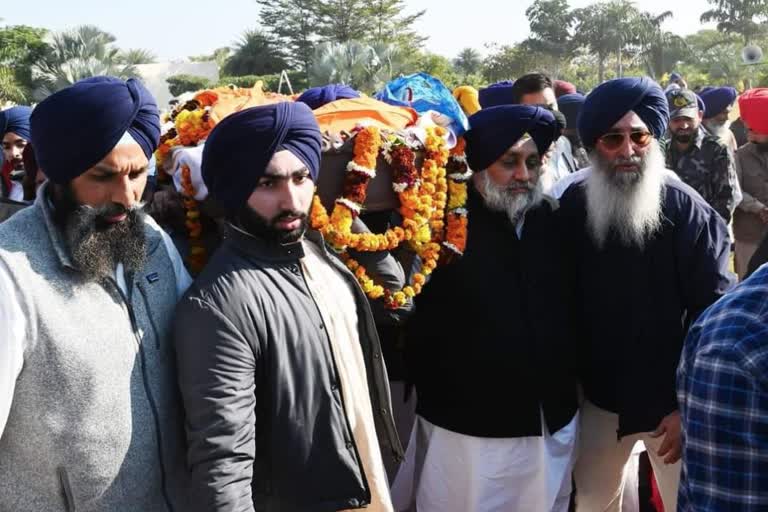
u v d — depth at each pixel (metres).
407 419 3.34
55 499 1.76
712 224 2.91
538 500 2.88
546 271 2.88
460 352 2.81
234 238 2.07
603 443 3.08
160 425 1.90
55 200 1.85
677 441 2.89
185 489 2.00
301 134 2.04
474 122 2.83
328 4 52.50
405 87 2.94
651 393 2.89
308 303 2.08
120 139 1.81
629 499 3.43
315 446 2.05
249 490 1.91
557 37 67.31
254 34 55.59
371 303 2.56
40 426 1.73
